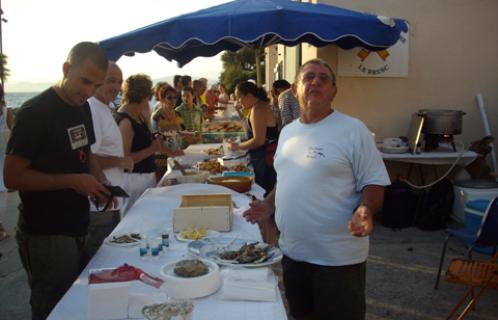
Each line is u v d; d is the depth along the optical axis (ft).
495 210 10.08
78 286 5.69
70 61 6.38
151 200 9.45
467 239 11.04
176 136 15.26
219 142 20.85
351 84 18.45
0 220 15.94
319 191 6.34
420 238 15.72
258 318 4.88
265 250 6.31
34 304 6.75
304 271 6.75
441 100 18.94
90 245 8.34
